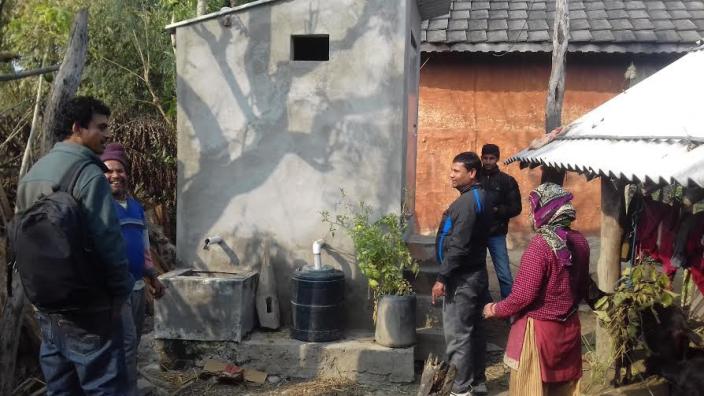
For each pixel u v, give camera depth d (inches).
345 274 225.9
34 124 200.4
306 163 226.2
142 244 176.1
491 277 302.2
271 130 227.3
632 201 201.9
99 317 131.5
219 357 213.0
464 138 411.5
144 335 226.5
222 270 231.3
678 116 171.5
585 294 157.4
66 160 129.4
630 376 201.0
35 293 124.3
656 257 193.9
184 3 351.6
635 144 171.8
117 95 343.0
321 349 208.5
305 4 223.0
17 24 329.4
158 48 348.5
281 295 229.0
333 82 223.6
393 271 209.2
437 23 396.8
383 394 200.7
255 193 229.1
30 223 122.4
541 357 146.3
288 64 225.0
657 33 377.1
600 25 386.6
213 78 229.0
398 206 222.5
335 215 225.9
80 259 125.7
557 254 144.3
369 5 220.5
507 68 405.7
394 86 220.8
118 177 170.2
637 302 183.5
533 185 407.2
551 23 392.8
